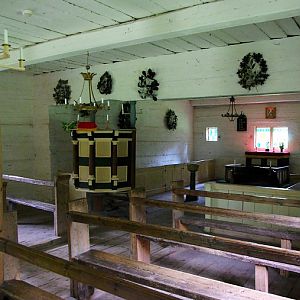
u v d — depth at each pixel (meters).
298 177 8.93
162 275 2.16
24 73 5.77
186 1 2.61
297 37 3.49
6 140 5.69
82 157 3.79
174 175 8.32
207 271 3.26
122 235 4.37
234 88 3.90
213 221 3.71
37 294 1.91
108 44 3.20
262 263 2.49
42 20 3.01
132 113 6.44
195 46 3.95
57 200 4.14
